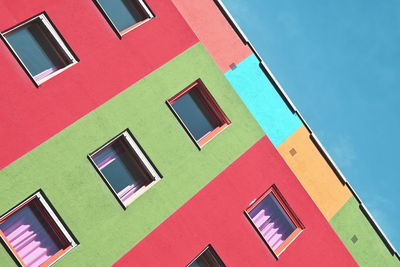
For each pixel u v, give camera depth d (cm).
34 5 1636
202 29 1934
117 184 1620
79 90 1623
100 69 1675
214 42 1941
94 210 1529
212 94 1839
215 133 1816
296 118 2019
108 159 1631
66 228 1485
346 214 1995
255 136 1884
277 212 1862
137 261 1544
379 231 2055
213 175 1744
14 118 1512
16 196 1451
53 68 1642
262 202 1845
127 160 1658
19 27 1617
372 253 2011
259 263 1738
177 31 1869
